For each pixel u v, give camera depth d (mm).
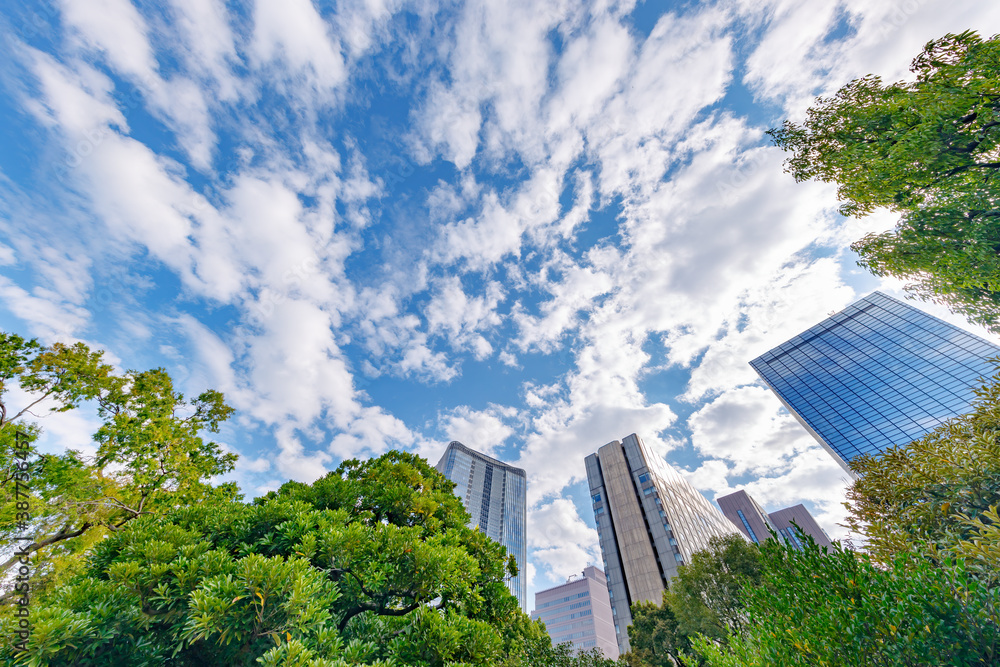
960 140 8758
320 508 9984
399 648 6969
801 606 5469
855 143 10438
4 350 12133
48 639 4547
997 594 4172
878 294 72438
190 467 14211
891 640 4395
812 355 72188
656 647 24109
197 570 6008
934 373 55094
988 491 7684
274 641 5527
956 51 8883
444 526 11469
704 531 65562
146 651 5492
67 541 11625
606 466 68250
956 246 9562
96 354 14148
